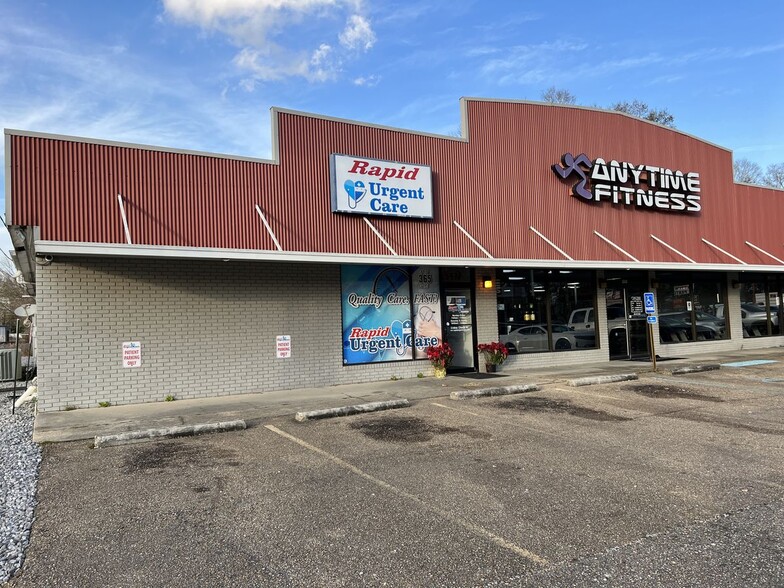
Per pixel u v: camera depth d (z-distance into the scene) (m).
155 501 5.45
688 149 19.31
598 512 4.93
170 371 11.26
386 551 4.22
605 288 17.86
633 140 18.02
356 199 13.03
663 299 19.31
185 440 7.99
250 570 3.95
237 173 11.77
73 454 7.32
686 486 5.59
